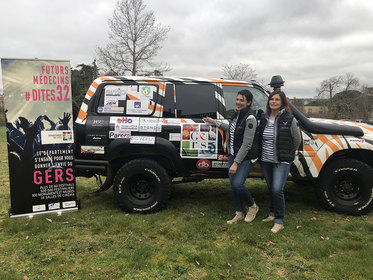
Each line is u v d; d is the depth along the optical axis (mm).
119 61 20594
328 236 3215
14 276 2414
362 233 3285
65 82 3781
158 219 3641
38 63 3668
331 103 44750
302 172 3775
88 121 3820
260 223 3529
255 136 3293
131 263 2623
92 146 3805
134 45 20688
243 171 3342
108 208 4086
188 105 3844
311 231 3344
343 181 3869
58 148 3830
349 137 3768
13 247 2939
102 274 2480
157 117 3818
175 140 3766
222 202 4406
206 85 3908
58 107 3783
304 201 4457
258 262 2693
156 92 3855
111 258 2742
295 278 2434
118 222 3529
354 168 3732
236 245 3000
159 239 3143
